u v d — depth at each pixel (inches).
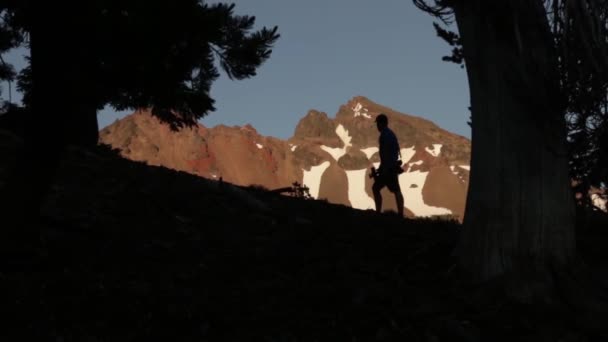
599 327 185.0
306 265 228.5
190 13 207.5
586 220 273.0
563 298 194.5
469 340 174.7
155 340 162.2
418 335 175.5
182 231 258.2
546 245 200.4
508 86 199.5
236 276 211.8
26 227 194.1
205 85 242.1
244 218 298.8
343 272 216.5
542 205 200.1
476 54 207.3
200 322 172.4
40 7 188.7
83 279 186.5
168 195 311.4
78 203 271.6
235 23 233.8
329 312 186.1
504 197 202.4
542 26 192.2
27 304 166.7
